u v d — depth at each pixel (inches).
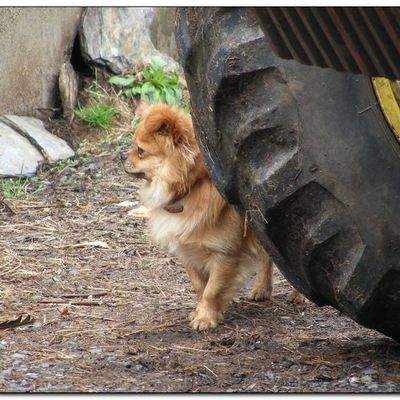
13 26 697.6
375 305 313.9
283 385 324.8
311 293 332.5
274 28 254.2
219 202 401.1
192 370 344.2
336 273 311.7
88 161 677.3
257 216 317.1
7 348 370.9
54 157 676.1
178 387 323.6
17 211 592.4
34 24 713.0
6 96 702.5
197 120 329.7
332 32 246.1
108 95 751.7
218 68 300.5
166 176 400.2
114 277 485.4
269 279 451.8
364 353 361.4
